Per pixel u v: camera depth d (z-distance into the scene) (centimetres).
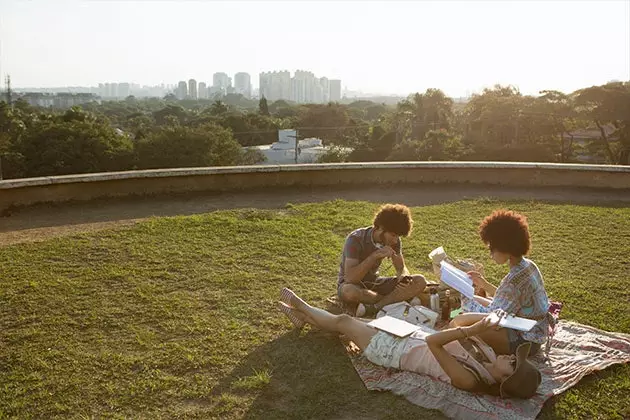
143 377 425
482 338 420
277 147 7938
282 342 484
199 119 10506
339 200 1080
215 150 5647
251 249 759
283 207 1041
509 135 6041
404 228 518
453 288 507
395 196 1158
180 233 827
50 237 817
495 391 396
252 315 542
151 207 1026
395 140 6794
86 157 5319
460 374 391
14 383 416
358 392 408
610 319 544
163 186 1115
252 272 668
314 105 10400
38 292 591
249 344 480
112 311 545
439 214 984
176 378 423
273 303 573
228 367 442
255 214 952
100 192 1060
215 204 1059
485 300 472
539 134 5878
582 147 6112
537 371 389
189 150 5412
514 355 400
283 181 1208
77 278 636
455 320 443
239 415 379
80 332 500
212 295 592
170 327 511
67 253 728
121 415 378
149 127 10525
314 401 396
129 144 5647
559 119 5828
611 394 409
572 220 954
